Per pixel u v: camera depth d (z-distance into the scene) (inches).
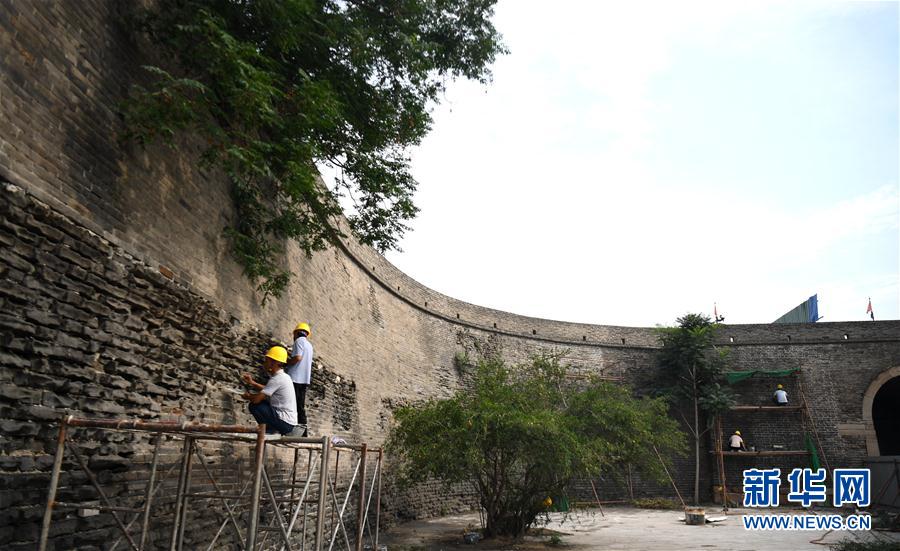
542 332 1133.7
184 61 285.6
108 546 235.5
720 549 503.8
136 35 271.1
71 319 225.6
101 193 245.4
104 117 248.4
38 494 202.8
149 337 273.7
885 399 1250.0
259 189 369.4
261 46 313.9
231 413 346.9
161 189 288.5
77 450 208.7
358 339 661.9
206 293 330.3
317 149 319.3
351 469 581.6
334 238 413.1
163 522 272.1
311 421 488.7
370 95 369.7
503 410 508.1
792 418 1101.1
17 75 204.1
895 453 1237.1
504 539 551.5
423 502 784.3
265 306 411.2
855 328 1150.3
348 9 356.2
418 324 889.5
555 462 508.7
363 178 394.3
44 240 214.1
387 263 792.9
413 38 348.8
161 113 252.1
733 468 1080.2
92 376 235.8
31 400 205.5
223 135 268.7
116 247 253.6
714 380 1106.1
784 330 1173.7
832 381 1123.3
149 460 265.9
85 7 238.8
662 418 812.6
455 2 391.9
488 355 1029.8
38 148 212.5
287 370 336.2
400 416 567.2
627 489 1032.8
